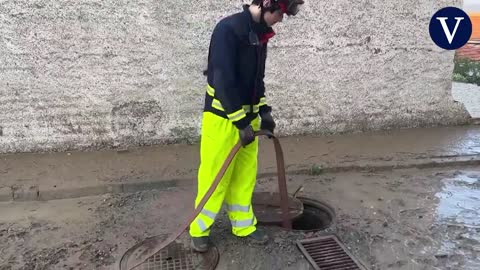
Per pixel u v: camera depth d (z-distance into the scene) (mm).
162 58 5344
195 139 5707
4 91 5184
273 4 3049
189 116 5613
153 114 5531
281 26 5473
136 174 4855
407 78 6023
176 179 4746
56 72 5203
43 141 5410
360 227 3959
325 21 5562
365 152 5430
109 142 5535
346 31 5652
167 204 4383
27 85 5199
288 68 5648
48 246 3732
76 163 5148
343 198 4465
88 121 5422
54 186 4586
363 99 5980
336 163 5105
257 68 3277
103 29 5141
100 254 3613
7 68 5113
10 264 3504
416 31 5836
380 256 3564
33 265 3488
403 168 5121
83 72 5246
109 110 5418
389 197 4480
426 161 5180
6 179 4738
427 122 6273
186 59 5395
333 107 5930
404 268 3420
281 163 3680
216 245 3703
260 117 3596
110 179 4738
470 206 4309
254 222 3785
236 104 3092
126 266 3459
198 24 5301
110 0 5066
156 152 5449
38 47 5094
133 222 4078
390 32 5777
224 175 3428
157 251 3416
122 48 5234
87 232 3928
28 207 4383
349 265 3453
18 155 5355
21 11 4969
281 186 3766
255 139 3523
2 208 4355
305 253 3578
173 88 5469
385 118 6129
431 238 3793
